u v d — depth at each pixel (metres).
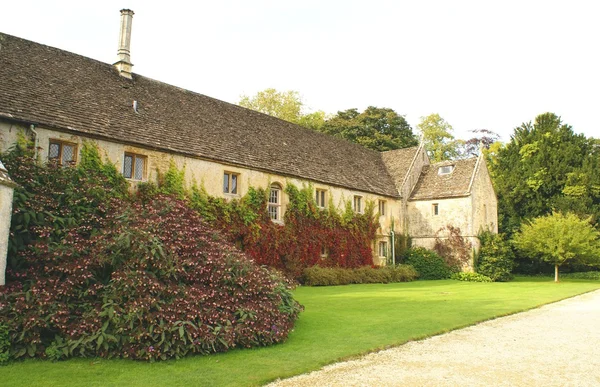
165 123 18.27
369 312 11.50
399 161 32.88
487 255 28.05
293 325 8.98
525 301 14.41
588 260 26.78
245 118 23.55
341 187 25.28
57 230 9.16
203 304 7.55
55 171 11.94
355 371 6.20
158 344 6.63
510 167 39.00
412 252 29.20
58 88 15.66
